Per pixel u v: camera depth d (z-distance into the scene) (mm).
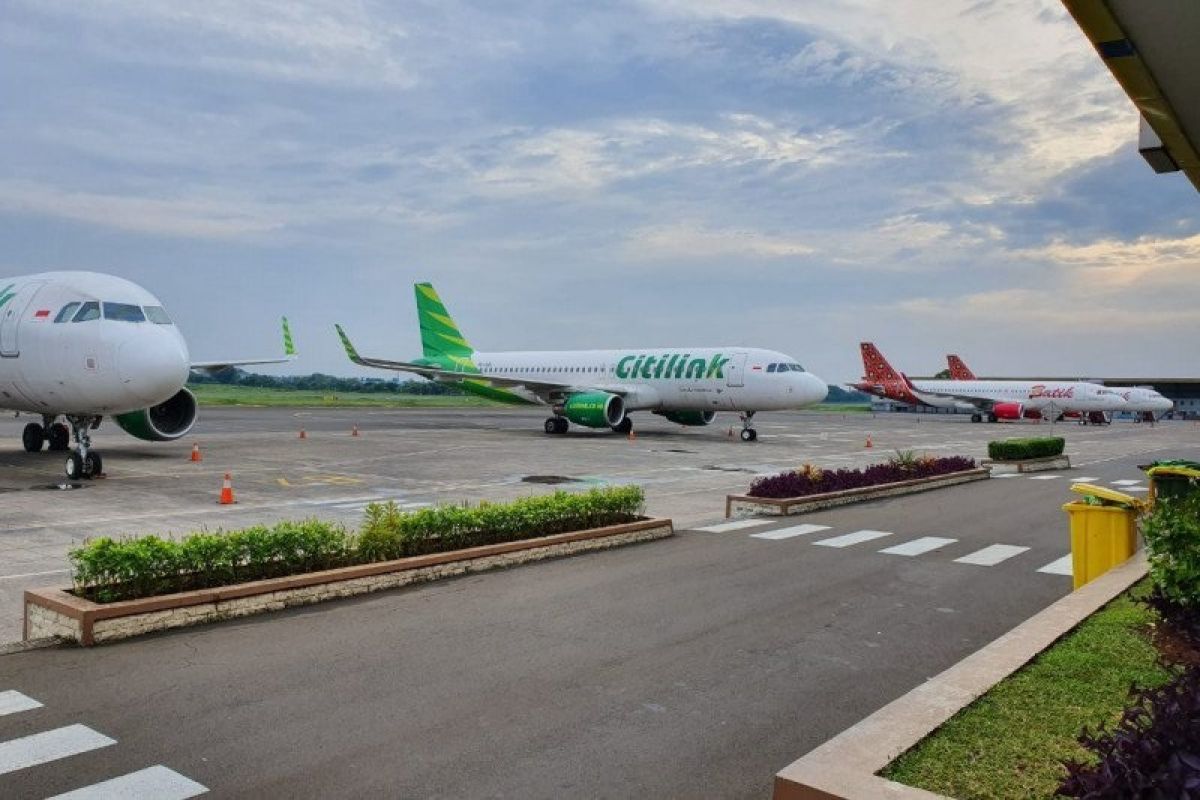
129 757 5355
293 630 8188
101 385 18922
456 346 47156
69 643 7676
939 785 4562
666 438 39938
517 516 12039
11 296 21000
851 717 6215
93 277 20469
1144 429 64438
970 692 5926
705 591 10055
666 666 7301
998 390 74125
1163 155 6051
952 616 9102
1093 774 3520
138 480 20609
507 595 9711
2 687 6531
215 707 6195
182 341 20516
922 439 45188
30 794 4836
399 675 6953
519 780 5141
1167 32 4070
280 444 33312
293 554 9625
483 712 6199
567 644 7879
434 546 11031
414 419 59281
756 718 6168
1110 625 7633
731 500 16875
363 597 9547
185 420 24672
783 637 8219
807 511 16938
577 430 45062
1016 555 12555
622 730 5918
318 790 4973
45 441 28234
